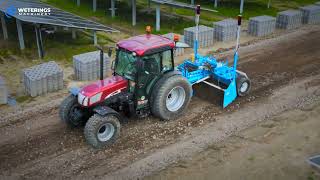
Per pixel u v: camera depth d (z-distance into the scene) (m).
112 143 9.76
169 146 9.74
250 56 16.25
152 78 10.28
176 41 10.62
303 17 21.52
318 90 12.84
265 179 8.49
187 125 10.73
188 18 22.53
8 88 13.06
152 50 9.80
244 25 21.12
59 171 8.75
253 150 9.55
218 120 11.00
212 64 12.12
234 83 11.73
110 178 8.53
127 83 10.19
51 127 10.57
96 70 13.95
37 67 13.06
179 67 12.37
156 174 8.68
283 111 11.50
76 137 10.09
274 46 17.55
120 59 10.37
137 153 9.45
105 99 9.82
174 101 10.99
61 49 17.06
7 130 10.39
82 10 23.83
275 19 19.55
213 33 17.89
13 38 18.42
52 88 12.77
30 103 11.98
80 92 9.73
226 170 8.80
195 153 9.47
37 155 9.33
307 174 8.65
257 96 12.47
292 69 14.73
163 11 24.00
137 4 25.64
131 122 10.81
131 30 20.08
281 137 10.11
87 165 8.98
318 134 10.22
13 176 8.58
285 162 9.07
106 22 21.47
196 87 12.23
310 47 17.36
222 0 27.11
